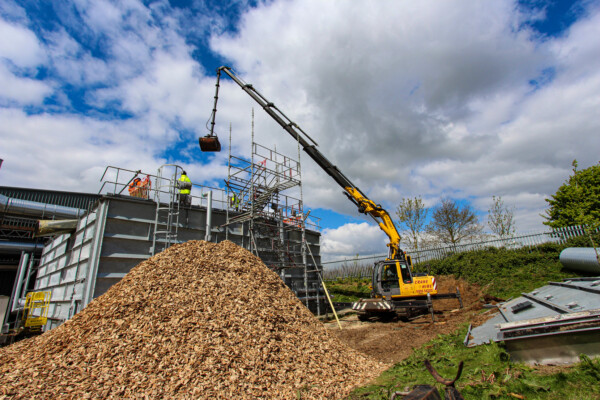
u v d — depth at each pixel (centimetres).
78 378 453
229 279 761
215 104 1392
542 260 1616
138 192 1191
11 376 455
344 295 2061
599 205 1994
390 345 862
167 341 532
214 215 1339
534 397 375
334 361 625
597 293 641
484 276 1666
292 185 1603
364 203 1412
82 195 2920
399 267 1299
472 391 412
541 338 488
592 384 376
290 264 1502
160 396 429
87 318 604
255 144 1411
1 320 1114
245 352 546
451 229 2812
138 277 704
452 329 927
